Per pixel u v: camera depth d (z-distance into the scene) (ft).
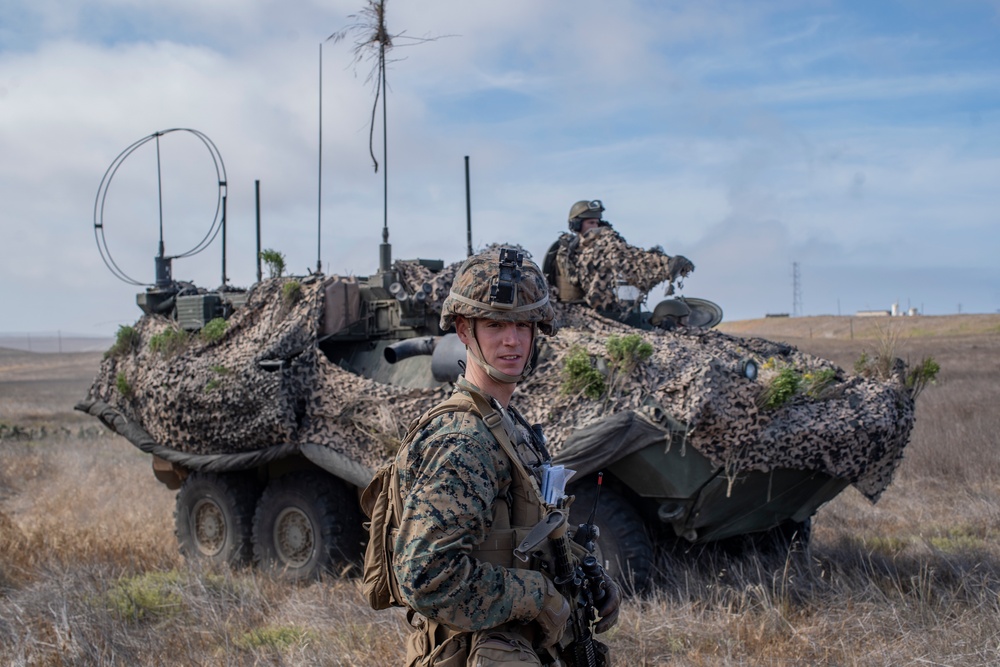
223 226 34.65
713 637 19.19
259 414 26.23
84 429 70.13
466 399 8.77
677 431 20.67
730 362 21.72
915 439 42.14
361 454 24.85
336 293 28.04
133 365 31.48
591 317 25.07
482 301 9.03
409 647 9.30
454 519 8.21
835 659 18.06
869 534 28.73
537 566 8.89
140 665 18.81
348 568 25.63
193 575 25.04
